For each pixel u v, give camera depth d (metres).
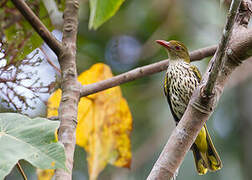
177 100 10.83
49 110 6.05
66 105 5.84
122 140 8.05
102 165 8.02
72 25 6.21
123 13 17.02
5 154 4.57
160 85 16.12
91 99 8.02
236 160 14.40
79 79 7.98
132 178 14.27
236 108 15.46
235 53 5.72
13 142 4.73
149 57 16.27
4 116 5.04
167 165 5.66
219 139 14.68
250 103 15.30
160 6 16.23
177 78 10.68
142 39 17.39
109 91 8.02
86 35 16.56
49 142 4.75
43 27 5.84
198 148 9.47
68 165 5.31
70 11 6.25
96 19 7.81
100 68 7.98
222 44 5.19
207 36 14.70
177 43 10.87
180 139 5.71
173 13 15.73
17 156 4.59
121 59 16.52
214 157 9.41
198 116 5.66
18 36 6.12
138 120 15.86
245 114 15.25
